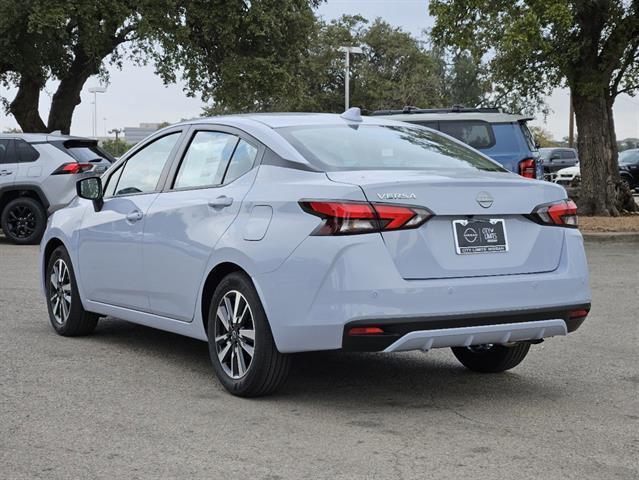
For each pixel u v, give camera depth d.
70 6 24.98
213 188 5.80
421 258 4.89
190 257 5.75
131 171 6.80
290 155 5.39
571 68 21.72
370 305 4.76
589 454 4.34
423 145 5.92
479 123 14.98
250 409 5.15
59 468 4.09
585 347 7.13
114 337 7.36
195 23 28.45
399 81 69.44
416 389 5.70
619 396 5.54
